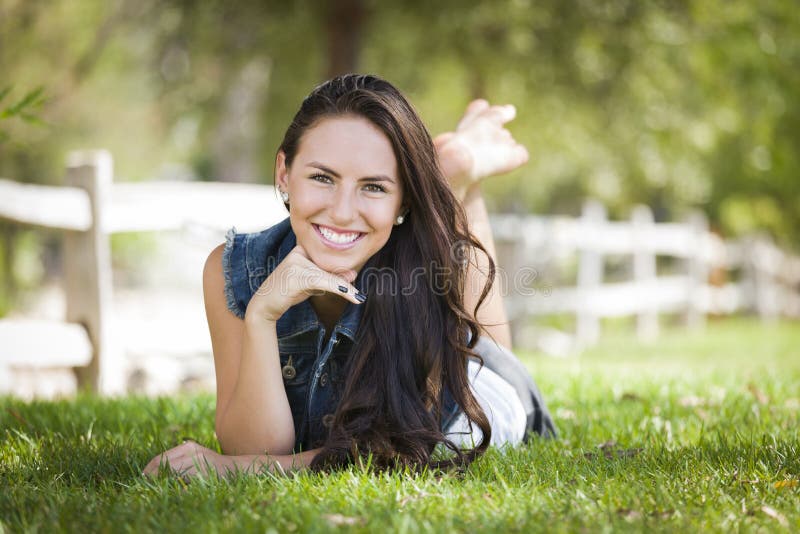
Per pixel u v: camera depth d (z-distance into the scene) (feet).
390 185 11.21
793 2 47.14
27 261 68.03
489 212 71.20
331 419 12.36
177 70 53.11
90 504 10.13
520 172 63.93
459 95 58.29
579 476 11.33
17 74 53.78
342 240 11.25
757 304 74.23
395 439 11.80
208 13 47.73
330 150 11.00
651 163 57.31
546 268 49.37
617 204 82.23
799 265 84.17
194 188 30.55
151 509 9.85
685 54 48.26
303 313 12.17
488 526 9.29
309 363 12.42
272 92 55.83
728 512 9.86
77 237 27.37
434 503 10.05
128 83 72.23
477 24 45.01
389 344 11.94
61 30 56.18
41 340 26.03
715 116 52.65
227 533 9.13
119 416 16.80
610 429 15.55
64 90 56.39
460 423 12.98
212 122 58.70
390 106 11.17
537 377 22.44
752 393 19.86
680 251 64.08
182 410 17.67
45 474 11.69
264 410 11.76
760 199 74.84
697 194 67.82
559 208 90.63
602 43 46.29
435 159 11.75
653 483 11.10
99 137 74.02
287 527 9.31
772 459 12.42
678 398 19.40
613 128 51.42
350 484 10.69
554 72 47.52
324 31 48.29
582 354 41.45
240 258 12.42
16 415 16.16
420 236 11.91
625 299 56.70
